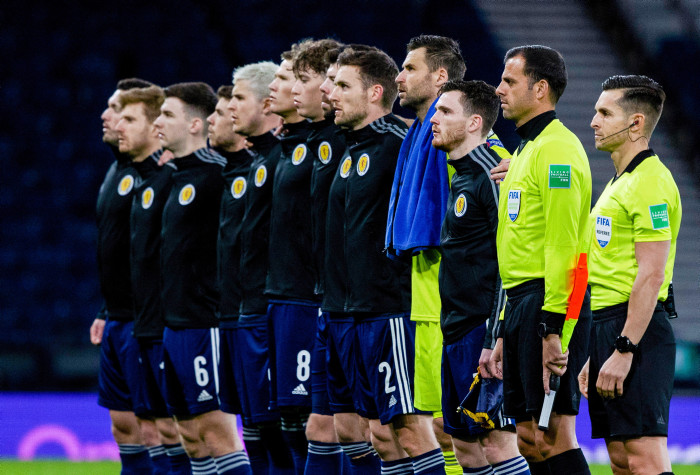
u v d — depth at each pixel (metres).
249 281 22.70
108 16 71.88
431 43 18.94
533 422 16.17
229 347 23.31
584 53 71.69
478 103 17.42
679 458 41.31
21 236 63.00
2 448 44.41
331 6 74.69
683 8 76.12
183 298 24.02
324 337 20.84
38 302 60.78
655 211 16.56
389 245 18.48
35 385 52.22
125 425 27.34
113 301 26.89
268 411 22.47
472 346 17.09
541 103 16.27
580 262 15.39
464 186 17.22
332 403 20.41
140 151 26.05
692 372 49.53
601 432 17.31
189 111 24.58
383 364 19.09
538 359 15.72
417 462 18.89
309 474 20.95
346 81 19.53
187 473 25.84
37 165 65.75
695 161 66.88
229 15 73.19
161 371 25.03
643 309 16.33
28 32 70.75
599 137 17.44
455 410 17.58
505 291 16.42
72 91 68.69
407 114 51.84
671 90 70.25
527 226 15.88
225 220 23.61
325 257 20.31
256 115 22.83
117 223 26.81
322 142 21.11
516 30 73.38
